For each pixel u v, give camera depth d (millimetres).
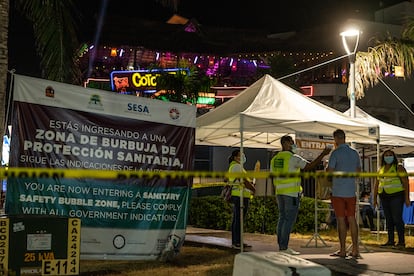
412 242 11820
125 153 8641
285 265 4535
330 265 8172
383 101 26875
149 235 8758
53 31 9508
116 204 8500
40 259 6523
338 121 9750
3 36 7867
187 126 9242
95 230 8336
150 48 27484
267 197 13617
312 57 26734
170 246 8922
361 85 16141
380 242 11711
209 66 27797
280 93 10219
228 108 10258
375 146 15062
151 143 8875
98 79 26344
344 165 8758
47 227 6598
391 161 10953
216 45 27578
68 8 9719
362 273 7609
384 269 7879
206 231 14062
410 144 12789
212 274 7953
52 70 9492
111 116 8570
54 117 8125
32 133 7953
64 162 8156
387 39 16172
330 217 14188
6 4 7961
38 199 7941
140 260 8695
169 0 11203
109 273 8016
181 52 27547
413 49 15898
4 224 6383
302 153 9398
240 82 27391
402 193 10750
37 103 8023
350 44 13906
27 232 6488
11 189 7785
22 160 7852
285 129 9414
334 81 26500
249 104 9820
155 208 8828
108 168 8484
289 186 8828
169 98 18484
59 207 8078
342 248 8883
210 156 23875
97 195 8359
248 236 12648
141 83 24734
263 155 24094
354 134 10336
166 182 8922
